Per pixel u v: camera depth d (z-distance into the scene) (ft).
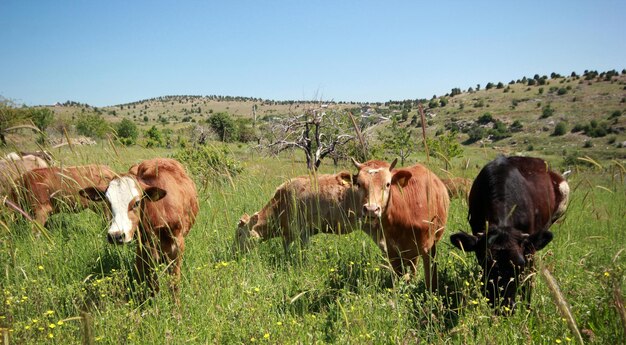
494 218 16.97
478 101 428.56
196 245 20.98
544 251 19.61
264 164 36.01
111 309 14.40
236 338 12.96
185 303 15.38
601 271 14.89
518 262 14.23
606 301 13.79
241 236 22.61
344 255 20.13
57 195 23.93
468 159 22.58
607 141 250.57
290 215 23.50
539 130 300.20
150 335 13.14
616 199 33.65
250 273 18.25
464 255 19.79
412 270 18.88
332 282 17.72
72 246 19.52
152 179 18.92
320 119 63.41
